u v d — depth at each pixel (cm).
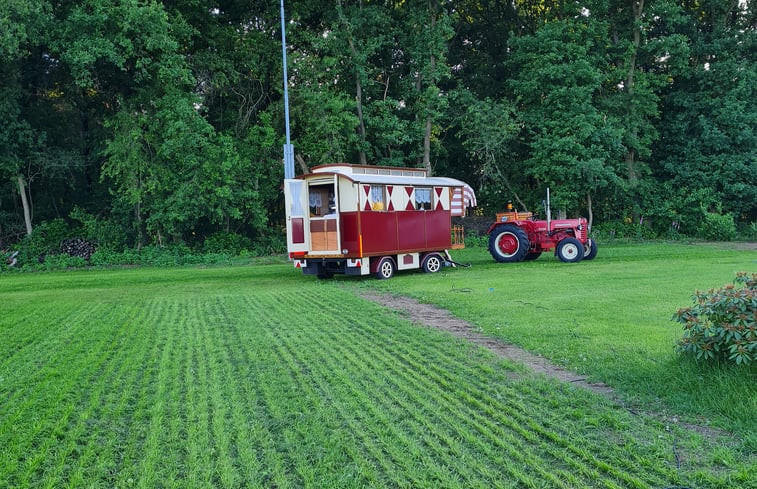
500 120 2920
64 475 402
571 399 511
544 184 3069
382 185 1587
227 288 1430
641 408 489
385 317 927
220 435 456
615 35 3198
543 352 672
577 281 1287
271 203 2997
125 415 511
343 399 536
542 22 3106
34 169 2564
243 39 2698
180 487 374
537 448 421
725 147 3036
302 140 2691
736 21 3303
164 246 2512
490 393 545
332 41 2722
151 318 971
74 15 2203
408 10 2948
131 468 405
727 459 387
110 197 2766
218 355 706
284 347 740
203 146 2402
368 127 2905
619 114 3064
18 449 441
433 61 2878
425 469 392
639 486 361
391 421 479
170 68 2341
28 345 785
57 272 2145
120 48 2308
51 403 546
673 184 3192
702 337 530
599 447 417
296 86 2686
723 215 2988
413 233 1673
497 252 1964
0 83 2311
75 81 2298
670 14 3014
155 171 2431
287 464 406
